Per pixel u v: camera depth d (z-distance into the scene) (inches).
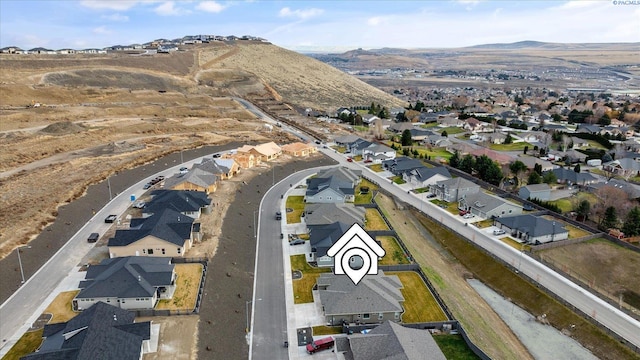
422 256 2372.0
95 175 3100.4
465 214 2935.5
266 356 1555.1
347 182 3250.5
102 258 2095.2
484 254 2417.6
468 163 3841.0
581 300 1998.0
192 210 2549.2
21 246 2058.3
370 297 1776.6
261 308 1838.1
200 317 1670.8
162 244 2100.1
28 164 3316.9
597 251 2391.7
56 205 2517.2
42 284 1861.5
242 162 3718.0
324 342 1582.2
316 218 2556.6
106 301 1702.8
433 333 1702.8
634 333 1779.0
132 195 2878.9
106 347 1363.2
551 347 1811.0
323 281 1945.1
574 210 2928.2
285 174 3727.9
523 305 2076.8
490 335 1779.0
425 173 3538.4
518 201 3193.9
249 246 2374.5
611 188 3014.3
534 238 2493.8
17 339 1529.3
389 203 3154.5
